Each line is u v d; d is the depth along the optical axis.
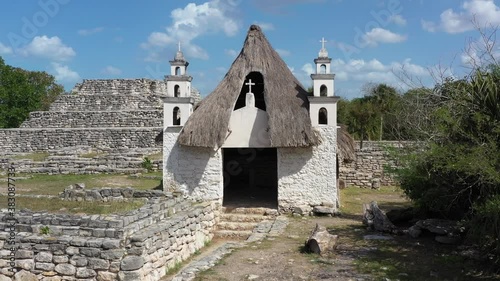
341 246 10.24
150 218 9.99
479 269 8.28
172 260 10.20
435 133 9.59
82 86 39.75
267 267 8.80
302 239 11.21
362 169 22.41
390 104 31.72
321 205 14.22
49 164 22.61
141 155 25.20
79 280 8.66
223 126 14.05
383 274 8.20
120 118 34.09
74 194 13.86
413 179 11.03
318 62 14.38
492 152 8.01
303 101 14.55
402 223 12.31
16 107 44.78
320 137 14.15
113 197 14.01
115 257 8.52
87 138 31.22
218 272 8.52
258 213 14.59
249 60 15.22
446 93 10.25
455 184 9.92
